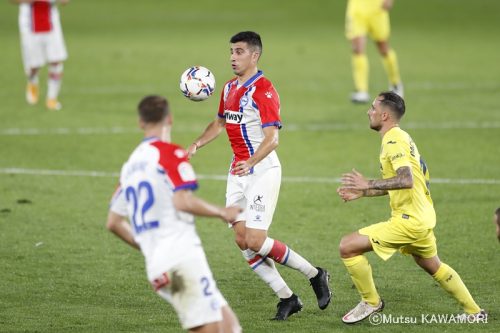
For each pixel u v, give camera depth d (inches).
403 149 949.8
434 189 1659.7
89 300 1094.4
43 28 2464.3
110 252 1307.8
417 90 2768.2
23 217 1492.4
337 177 1770.4
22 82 2952.8
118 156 1956.2
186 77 1103.6
